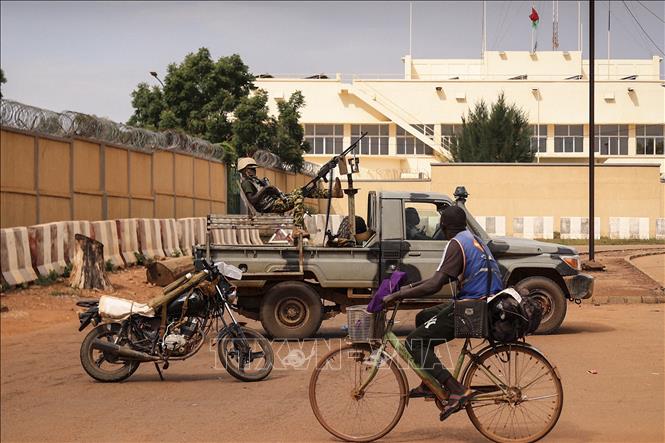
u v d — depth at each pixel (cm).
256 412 853
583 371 1061
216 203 3606
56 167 2152
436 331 730
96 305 1019
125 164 2600
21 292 1669
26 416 834
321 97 7044
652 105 6144
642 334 1402
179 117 4809
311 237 1452
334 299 1372
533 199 4847
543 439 746
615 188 4753
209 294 1016
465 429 788
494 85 6725
